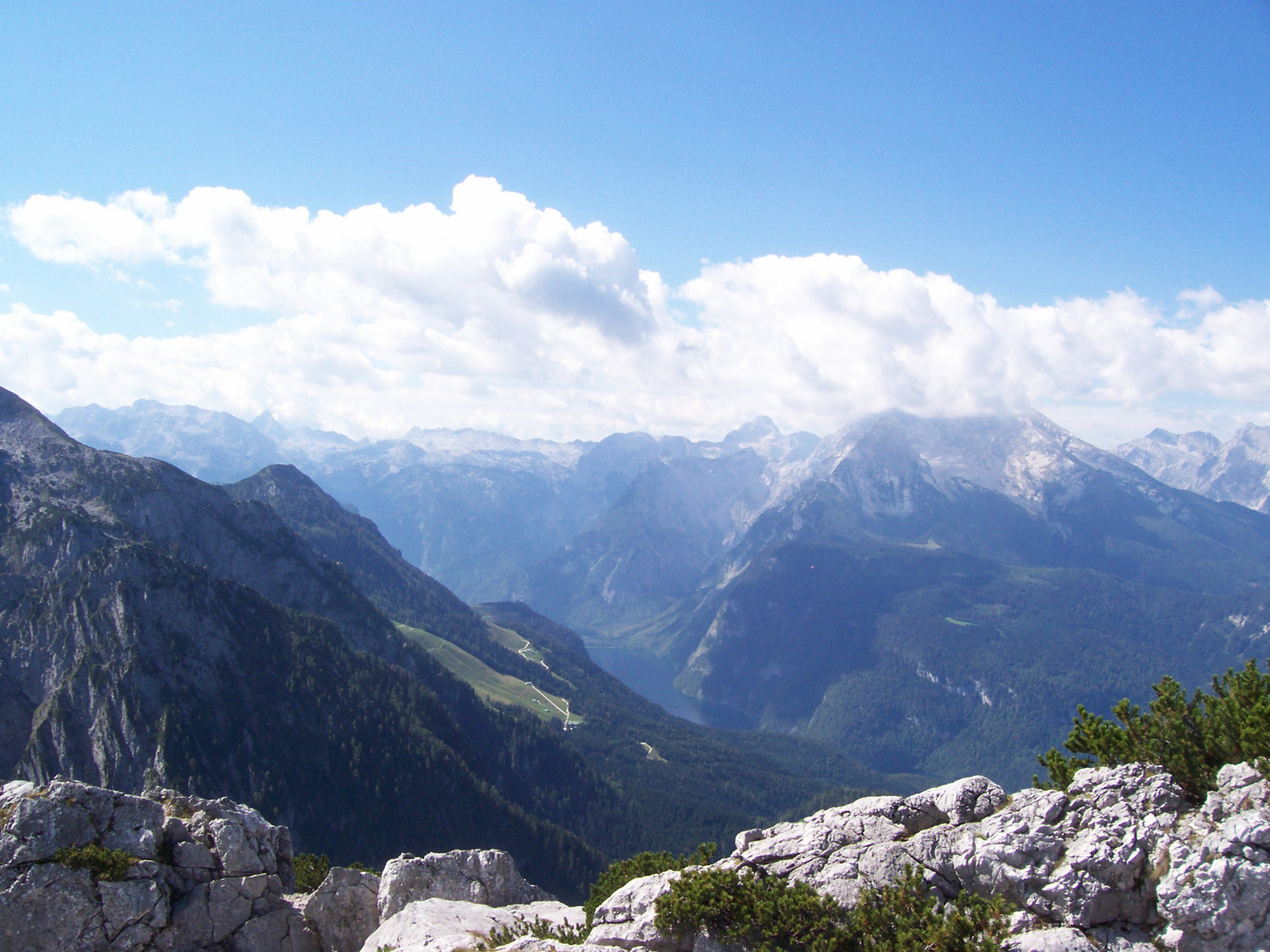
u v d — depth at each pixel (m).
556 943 34.34
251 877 42.44
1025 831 31.48
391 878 46.56
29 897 36.66
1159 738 35.00
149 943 38.47
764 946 30.47
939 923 29.53
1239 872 26.38
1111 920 28.47
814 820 37.78
